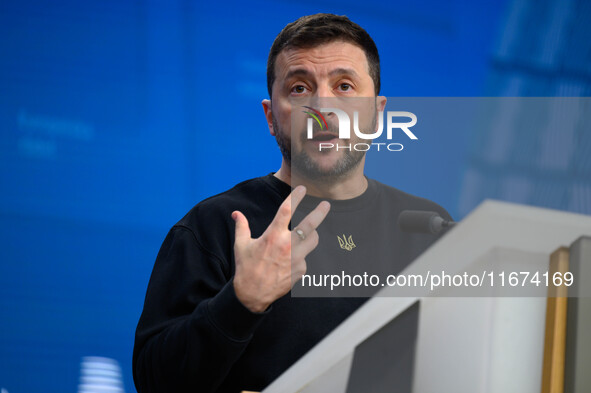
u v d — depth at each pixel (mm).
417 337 1286
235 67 6008
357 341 1345
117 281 5613
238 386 2221
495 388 1262
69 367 5438
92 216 5645
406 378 1270
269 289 1775
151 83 5836
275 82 2537
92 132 5711
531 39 6371
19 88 5625
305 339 2262
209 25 5973
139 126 5789
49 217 5566
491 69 6348
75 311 5527
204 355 1846
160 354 1979
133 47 5812
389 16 6250
